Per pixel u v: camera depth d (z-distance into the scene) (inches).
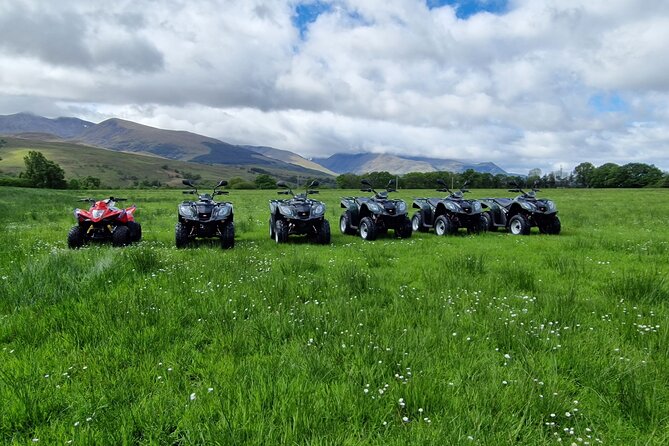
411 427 105.2
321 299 218.1
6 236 451.8
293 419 105.5
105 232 412.5
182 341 161.8
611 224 678.5
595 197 1708.9
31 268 232.7
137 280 247.1
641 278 241.6
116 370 134.4
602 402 121.7
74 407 115.0
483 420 106.8
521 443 100.8
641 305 204.7
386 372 134.6
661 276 260.8
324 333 163.5
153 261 289.0
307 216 437.7
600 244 417.4
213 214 399.5
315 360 137.5
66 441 97.7
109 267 254.2
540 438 102.7
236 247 406.3
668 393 125.0
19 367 135.4
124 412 110.3
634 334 167.8
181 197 1625.2
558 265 304.5
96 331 163.0
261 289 228.2
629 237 495.8
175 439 103.0
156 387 126.0
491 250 396.8
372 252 362.0
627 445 102.7
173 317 182.2
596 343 156.4
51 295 205.8
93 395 116.7
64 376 131.8
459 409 112.7
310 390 119.9
